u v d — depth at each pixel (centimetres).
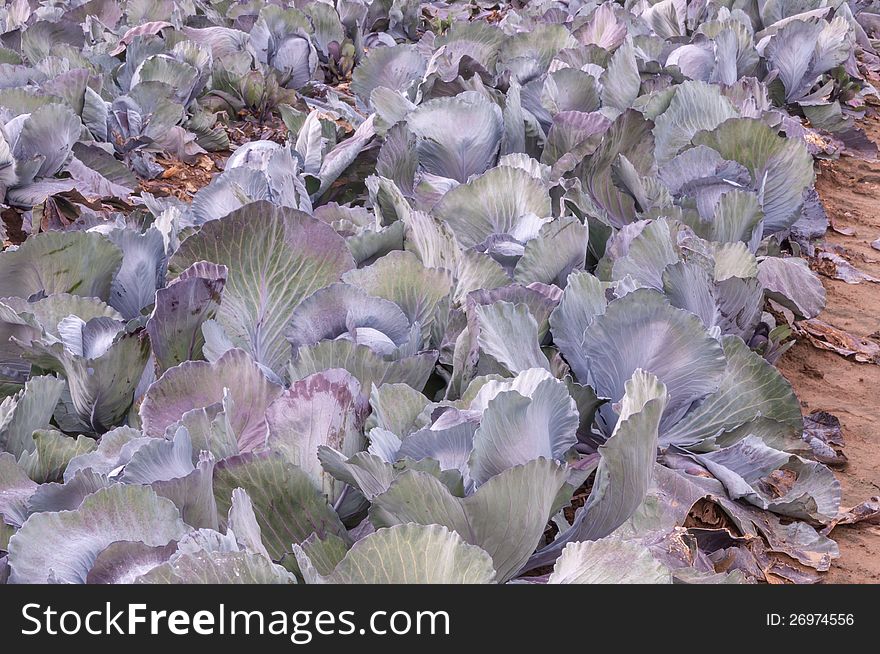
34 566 205
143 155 633
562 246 360
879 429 405
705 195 448
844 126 768
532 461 212
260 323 315
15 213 513
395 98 512
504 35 696
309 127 488
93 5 845
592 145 453
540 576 257
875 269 582
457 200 395
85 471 226
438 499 213
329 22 856
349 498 254
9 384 311
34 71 634
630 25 795
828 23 803
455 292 346
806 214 594
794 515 331
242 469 232
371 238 352
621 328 299
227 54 774
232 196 401
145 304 342
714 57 671
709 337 298
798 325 484
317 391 246
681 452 331
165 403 256
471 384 264
